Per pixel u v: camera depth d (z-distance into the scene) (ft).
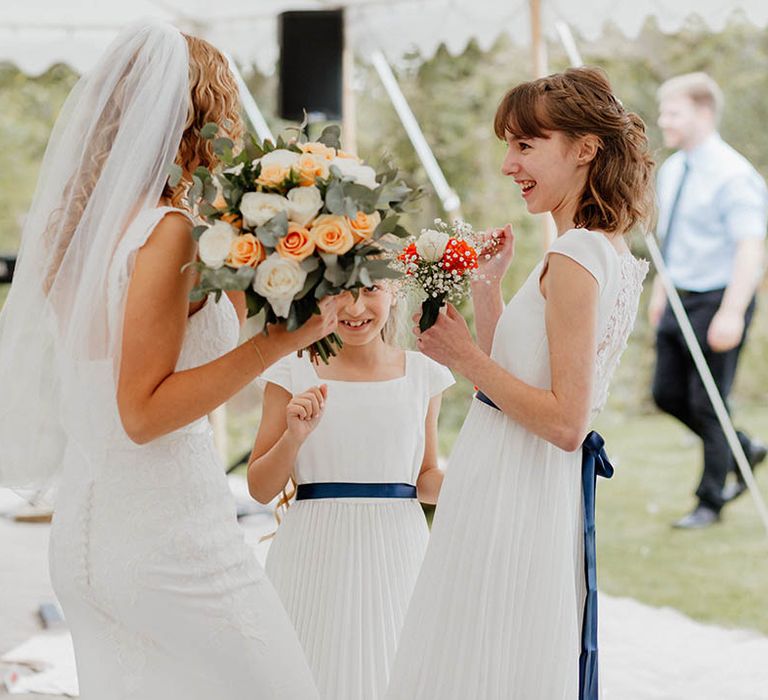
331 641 8.29
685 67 36.52
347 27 20.40
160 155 6.81
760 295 33.63
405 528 8.58
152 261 6.52
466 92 36.58
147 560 6.79
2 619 14.17
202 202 6.58
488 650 7.27
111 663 7.06
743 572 17.30
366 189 6.45
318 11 19.92
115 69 6.87
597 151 7.36
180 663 7.00
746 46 36.11
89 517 6.91
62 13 20.66
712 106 18.99
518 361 7.36
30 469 7.12
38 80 39.88
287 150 6.66
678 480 25.05
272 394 8.82
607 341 7.33
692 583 16.79
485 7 17.98
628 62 36.81
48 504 7.34
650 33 36.60
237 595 7.04
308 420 8.12
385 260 6.51
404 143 36.86
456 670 7.32
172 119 6.83
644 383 34.30
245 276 6.21
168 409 6.45
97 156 6.91
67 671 12.21
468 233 7.63
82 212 6.93
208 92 7.14
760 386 33.88
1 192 39.45
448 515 7.51
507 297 35.12
